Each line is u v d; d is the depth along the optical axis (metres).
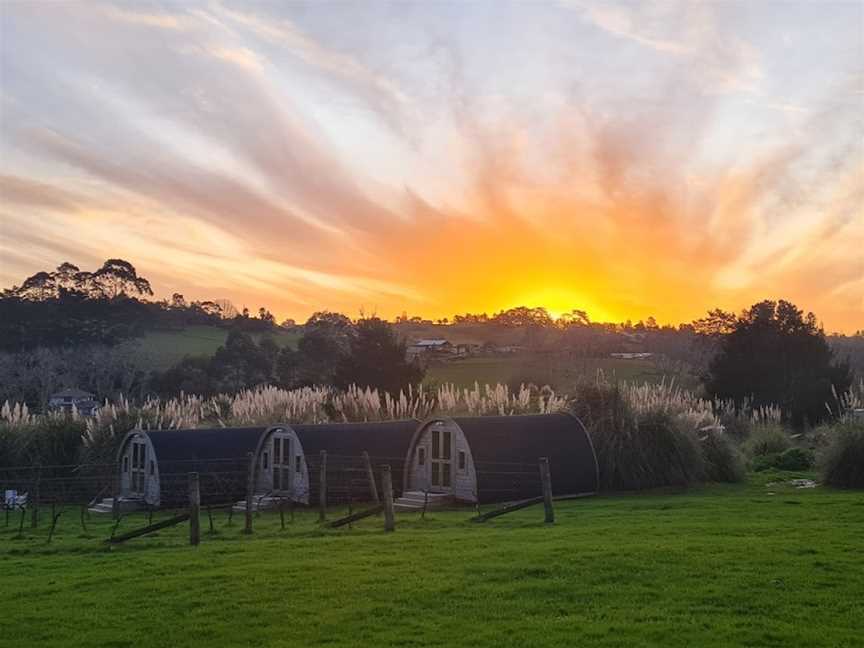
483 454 23.56
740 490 24.92
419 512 22.08
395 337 56.59
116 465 28.14
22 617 11.12
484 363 86.06
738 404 57.03
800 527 16.20
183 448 26.30
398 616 10.80
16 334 90.00
